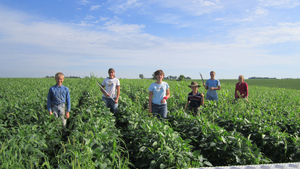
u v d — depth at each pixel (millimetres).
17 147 3299
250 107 7465
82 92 12562
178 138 3818
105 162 3088
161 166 3115
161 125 4430
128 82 20281
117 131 4699
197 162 3258
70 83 19594
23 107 6668
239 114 6387
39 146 3738
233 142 3850
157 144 3713
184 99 9391
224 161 4074
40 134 4242
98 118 4980
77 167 2748
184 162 3201
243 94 8938
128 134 4586
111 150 3400
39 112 6129
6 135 4336
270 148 4676
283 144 4480
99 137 3717
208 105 7711
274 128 4953
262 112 6898
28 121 5855
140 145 3934
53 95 5969
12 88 15109
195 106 7137
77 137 3842
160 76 6094
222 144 3895
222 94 11586
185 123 5273
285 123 5734
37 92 11367
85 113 5906
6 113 6105
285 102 10352
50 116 5332
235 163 3549
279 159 4656
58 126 5090
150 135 4035
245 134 5344
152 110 6262
